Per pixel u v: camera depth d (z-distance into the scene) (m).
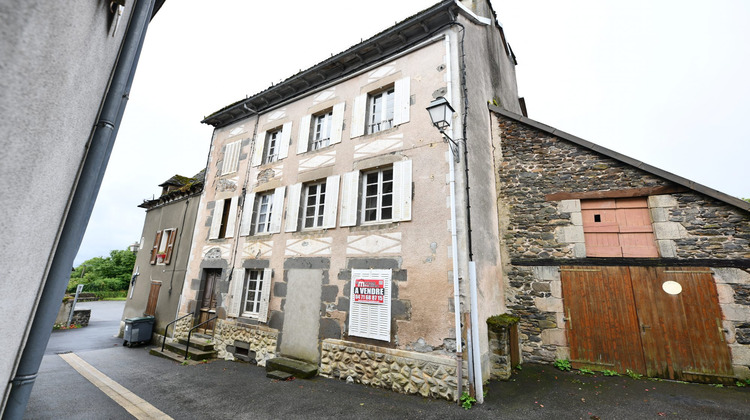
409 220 5.69
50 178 1.57
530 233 6.59
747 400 4.28
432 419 4.07
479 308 5.12
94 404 4.66
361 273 5.95
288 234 7.49
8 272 1.32
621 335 5.55
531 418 4.02
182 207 11.15
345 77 7.67
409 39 6.86
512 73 10.66
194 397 4.95
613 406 4.25
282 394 5.05
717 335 4.96
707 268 5.18
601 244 6.02
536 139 6.95
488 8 8.59
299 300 6.80
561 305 6.07
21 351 1.82
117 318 18.14
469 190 5.48
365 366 5.54
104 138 2.28
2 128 1.10
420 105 6.21
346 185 6.75
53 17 1.27
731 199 5.10
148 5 2.78
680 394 4.55
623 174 6.05
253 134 9.55
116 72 2.45
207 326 8.69
